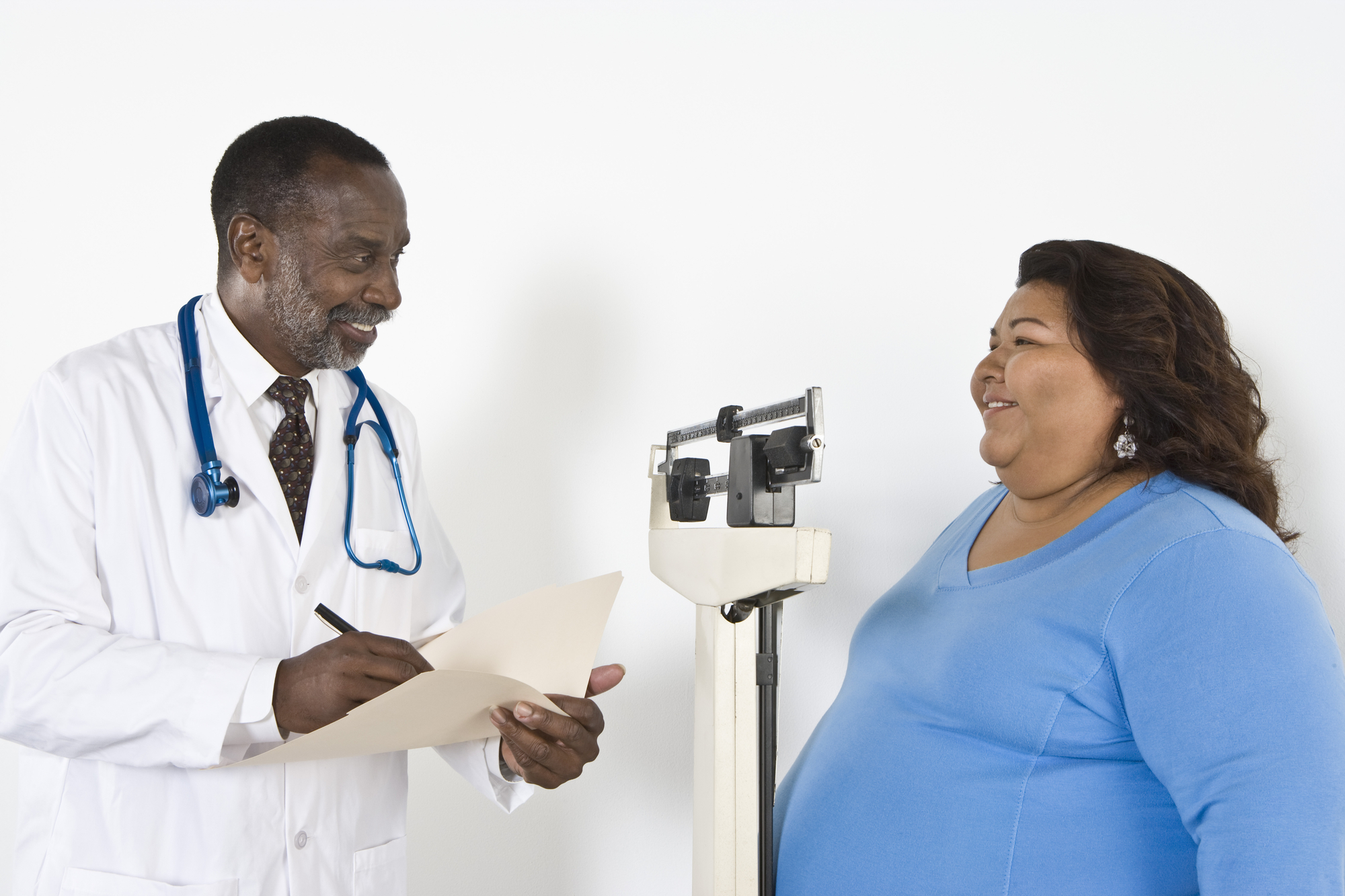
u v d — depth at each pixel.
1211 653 0.72
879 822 0.88
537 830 1.54
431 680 0.73
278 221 0.98
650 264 1.56
